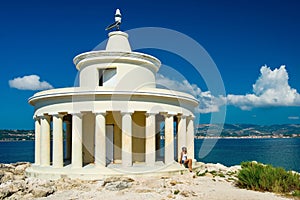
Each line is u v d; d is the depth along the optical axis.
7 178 25.89
